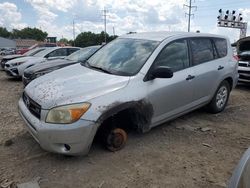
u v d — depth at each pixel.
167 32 5.61
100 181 3.67
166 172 3.91
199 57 5.64
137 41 5.24
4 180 3.65
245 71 9.41
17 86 10.47
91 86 4.13
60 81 4.37
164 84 4.71
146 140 4.88
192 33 5.73
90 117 3.82
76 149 3.82
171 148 4.63
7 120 5.85
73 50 13.31
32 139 4.83
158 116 4.75
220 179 3.78
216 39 6.28
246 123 5.98
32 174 3.79
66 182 3.63
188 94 5.25
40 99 3.97
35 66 8.67
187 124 5.73
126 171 3.90
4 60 16.08
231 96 8.66
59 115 3.75
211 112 6.41
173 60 5.04
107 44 5.71
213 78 5.88
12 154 4.32
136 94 4.30
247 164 2.39
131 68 4.61
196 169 4.02
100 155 4.30
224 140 5.05
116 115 4.35
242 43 10.79
